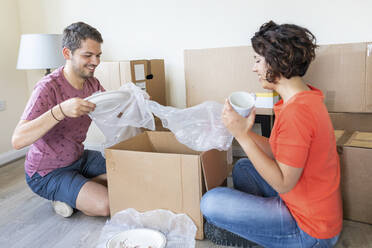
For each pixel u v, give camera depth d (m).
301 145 1.03
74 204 1.69
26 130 1.42
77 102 1.38
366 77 1.94
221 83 2.27
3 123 2.86
